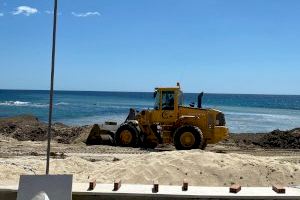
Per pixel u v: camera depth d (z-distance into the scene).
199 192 7.93
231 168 12.23
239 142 27.89
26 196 7.32
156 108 21.48
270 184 11.98
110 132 22.77
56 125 32.16
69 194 7.40
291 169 12.80
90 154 19.20
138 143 21.83
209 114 20.97
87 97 156.25
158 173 12.02
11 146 21.84
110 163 15.80
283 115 69.81
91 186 8.10
